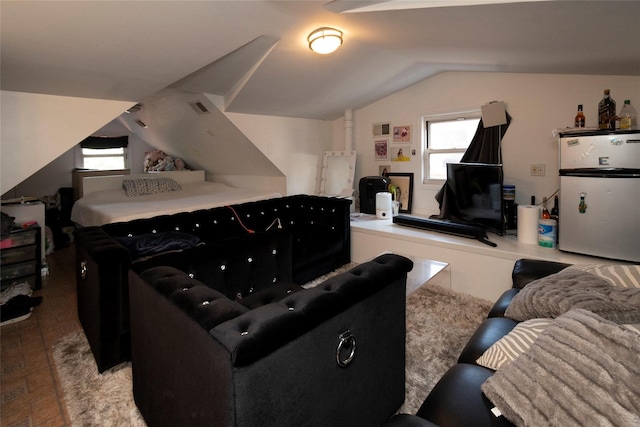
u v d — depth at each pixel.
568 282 1.46
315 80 3.22
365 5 1.88
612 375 0.86
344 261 3.39
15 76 2.18
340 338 1.11
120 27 1.89
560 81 2.86
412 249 3.09
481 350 1.29
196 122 4.00
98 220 2.91
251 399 0.86
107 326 1.76
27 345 2.08
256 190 4.47
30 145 2.50
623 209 2.13
